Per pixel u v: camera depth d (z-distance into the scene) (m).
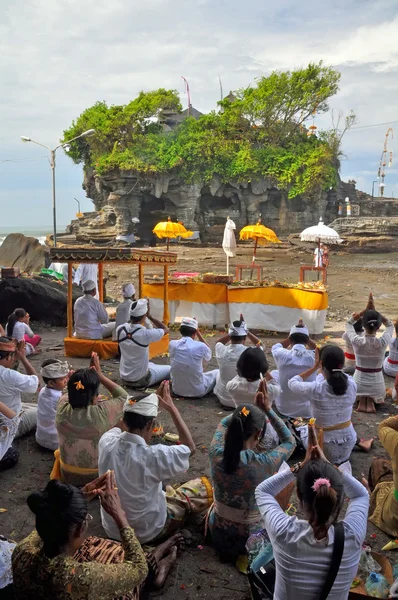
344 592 2.61
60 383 5.77
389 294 21.16
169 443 5.68
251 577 3.17
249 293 12.65
